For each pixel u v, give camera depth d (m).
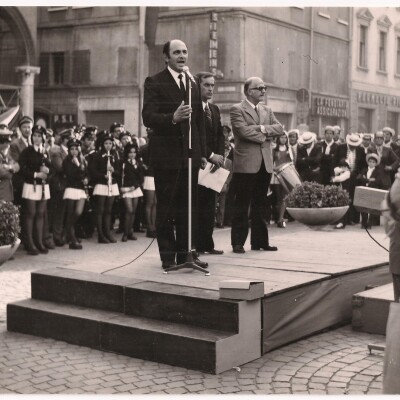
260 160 7.81
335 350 5.94
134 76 26.55
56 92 28.08
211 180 7.59
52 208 12.09
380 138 14.52
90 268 6.98
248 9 24.22
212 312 5.57
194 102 6.68
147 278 6.41
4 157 10.41
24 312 6.46
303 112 24.77
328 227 14.02
